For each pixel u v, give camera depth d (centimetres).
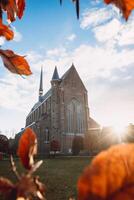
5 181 25
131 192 20
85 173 21
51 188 878
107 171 21
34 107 7050
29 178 26
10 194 25
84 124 5047
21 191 25
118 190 20
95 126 5197
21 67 48
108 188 20
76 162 2380
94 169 21
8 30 46
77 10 42
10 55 48
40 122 5103
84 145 4406
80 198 20
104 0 34
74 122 4978
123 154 21
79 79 5338
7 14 52
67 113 4962
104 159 21
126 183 20
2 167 1424
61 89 5019
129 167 21
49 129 4947
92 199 20
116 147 22
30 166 28
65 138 4775
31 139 30
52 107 4950
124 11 33
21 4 52
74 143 4409
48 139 4919
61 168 1733
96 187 20
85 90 5312
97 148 4125
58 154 4253
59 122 4825
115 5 33
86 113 5141
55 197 725
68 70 5303
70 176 1249
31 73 49
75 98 5147
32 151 29
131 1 32
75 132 4919
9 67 48
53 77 5178
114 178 20
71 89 5159
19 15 52
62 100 4962
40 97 7106
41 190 26
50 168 1745
